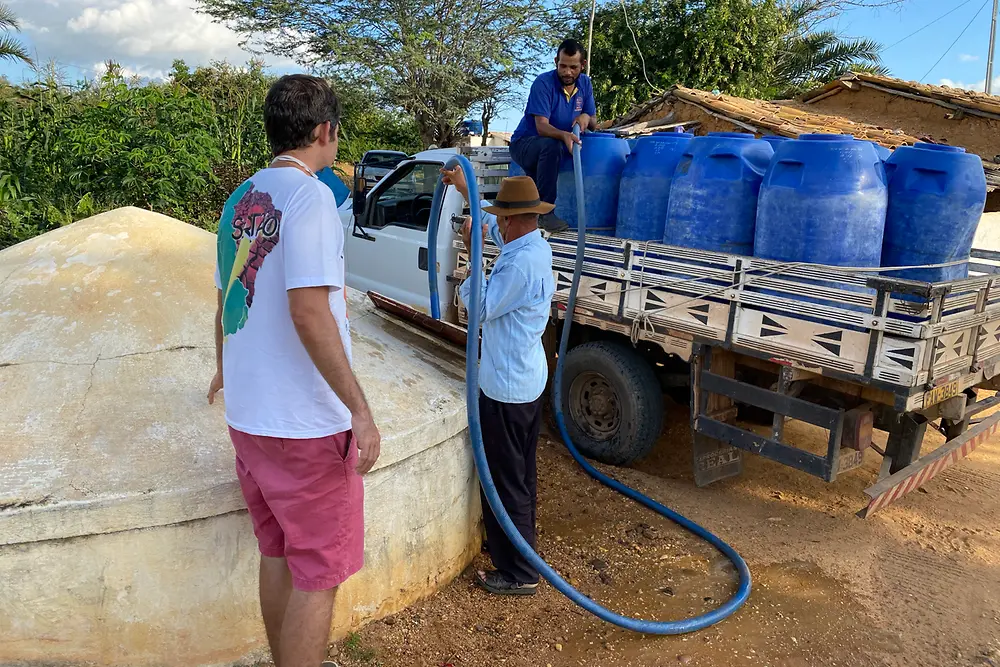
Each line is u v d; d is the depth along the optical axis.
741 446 4.07
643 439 4.70
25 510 2.33
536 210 3.08
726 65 17.08
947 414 3.91
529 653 3.03
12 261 3.39
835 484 4.86
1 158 7.98
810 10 19.92
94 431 2.65
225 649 2.70
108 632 2.53
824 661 3.07
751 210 4.10
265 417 2.11
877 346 3.37
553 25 19.53
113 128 8.37
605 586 3.57
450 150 5.97
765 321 3.79
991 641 3.24
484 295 3.06
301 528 2.19
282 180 2.09
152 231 3.47
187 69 15.20
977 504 4.61
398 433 2.95
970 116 9.56
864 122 10.20
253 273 2.08
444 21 18.88
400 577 3.14
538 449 5.10
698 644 3.13
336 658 2.86
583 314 4.79
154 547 2.51
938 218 3.81
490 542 3.40
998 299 3.75
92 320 3.03
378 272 6.48
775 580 3.65
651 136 4.73
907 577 3.73
